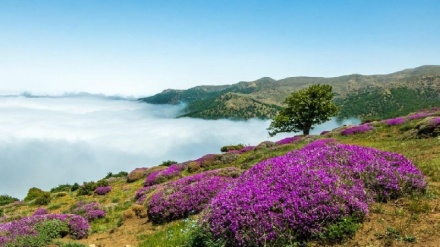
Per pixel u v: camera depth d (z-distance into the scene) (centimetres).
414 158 1498
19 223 1730
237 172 2022
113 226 1898
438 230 691
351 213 784
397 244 670
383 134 3152
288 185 863
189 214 1612
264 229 762
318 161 1021
